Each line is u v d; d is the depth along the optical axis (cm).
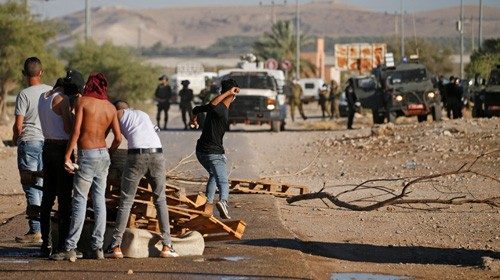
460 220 2966
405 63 7638
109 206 2212
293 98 9656
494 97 7694
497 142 5197
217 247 2311
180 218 2283
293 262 2088
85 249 2145
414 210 3175
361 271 2138
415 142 5422
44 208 2148
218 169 2698
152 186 2122
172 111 12425
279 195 3459
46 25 9338
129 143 2094
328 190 3669
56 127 2128
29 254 2194
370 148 5322
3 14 8962
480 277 2106
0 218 2891
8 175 4153
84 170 2059
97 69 12050
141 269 1978
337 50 12438
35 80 2384
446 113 9031
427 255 2386
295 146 5831
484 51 14550
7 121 8538
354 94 7600
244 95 7250
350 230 2767
